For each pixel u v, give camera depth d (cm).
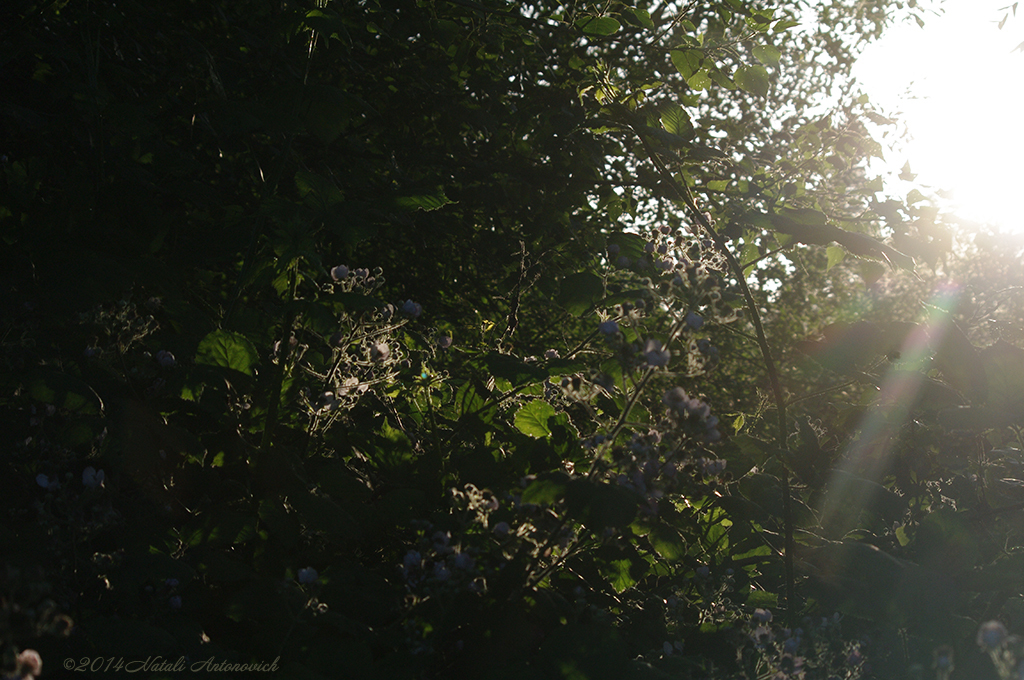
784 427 278
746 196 345
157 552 200
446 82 536
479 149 617
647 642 245
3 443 218
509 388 289
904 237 315
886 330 285
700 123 497
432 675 202
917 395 285
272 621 188
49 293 232
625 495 180
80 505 186
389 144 532
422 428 294
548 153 498
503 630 205
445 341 300
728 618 255
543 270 408
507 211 539
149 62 493
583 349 284
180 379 224
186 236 309
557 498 182
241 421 240
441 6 480
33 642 161
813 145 427
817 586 256
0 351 220
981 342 380
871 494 287
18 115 333
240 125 260
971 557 258
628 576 258
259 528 223
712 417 188
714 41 369
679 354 213
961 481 322
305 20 272
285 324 221
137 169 347
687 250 250
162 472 225
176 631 180
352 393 241
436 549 205
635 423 197
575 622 210
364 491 227
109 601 185
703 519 315
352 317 235
